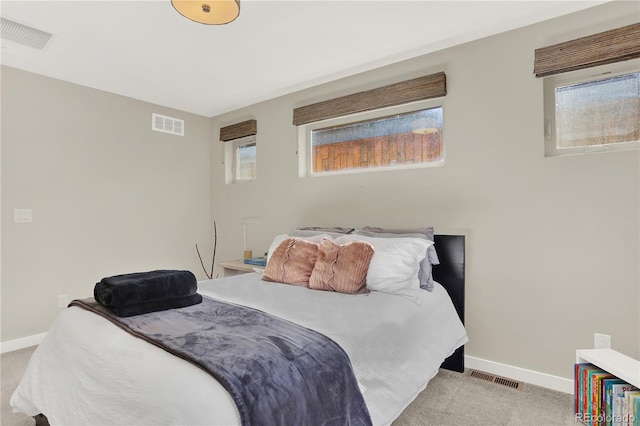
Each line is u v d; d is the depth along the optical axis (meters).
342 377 1.17
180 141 3.99
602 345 1.97
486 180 2.36
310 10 2.07
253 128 3.74
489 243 2.34
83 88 3.23
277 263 2.36
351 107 2.93
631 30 1.87
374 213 2.86
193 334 1.26
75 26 2.22
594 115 2.09
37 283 2.94
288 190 3.46
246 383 0.96
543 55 2.12
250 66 2.84
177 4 1.55
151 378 1.02
